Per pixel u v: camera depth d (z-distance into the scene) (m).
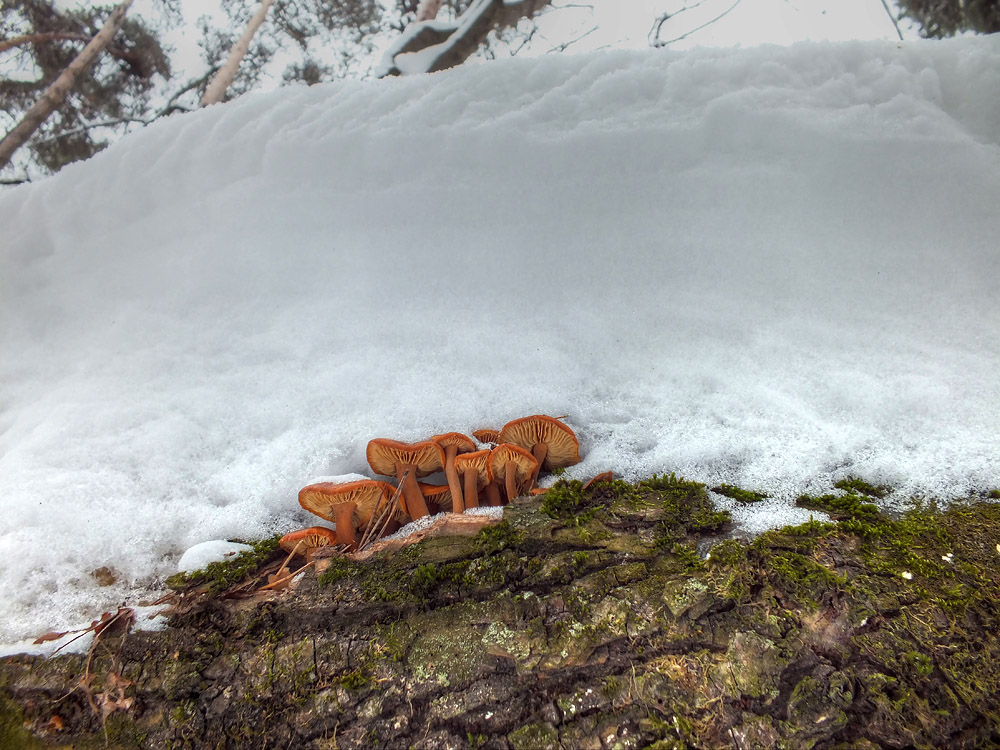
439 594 1.92
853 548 1.88
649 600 1.81
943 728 1.54
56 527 2.38
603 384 2.96
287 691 1.79
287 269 3.64
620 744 1.60
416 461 2.51
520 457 2.30
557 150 3.47
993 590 1.72
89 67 8.15
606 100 3.50
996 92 3.30
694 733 1.59
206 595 2.02
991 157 3.17
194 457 2.80
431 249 3.56
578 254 3.45
